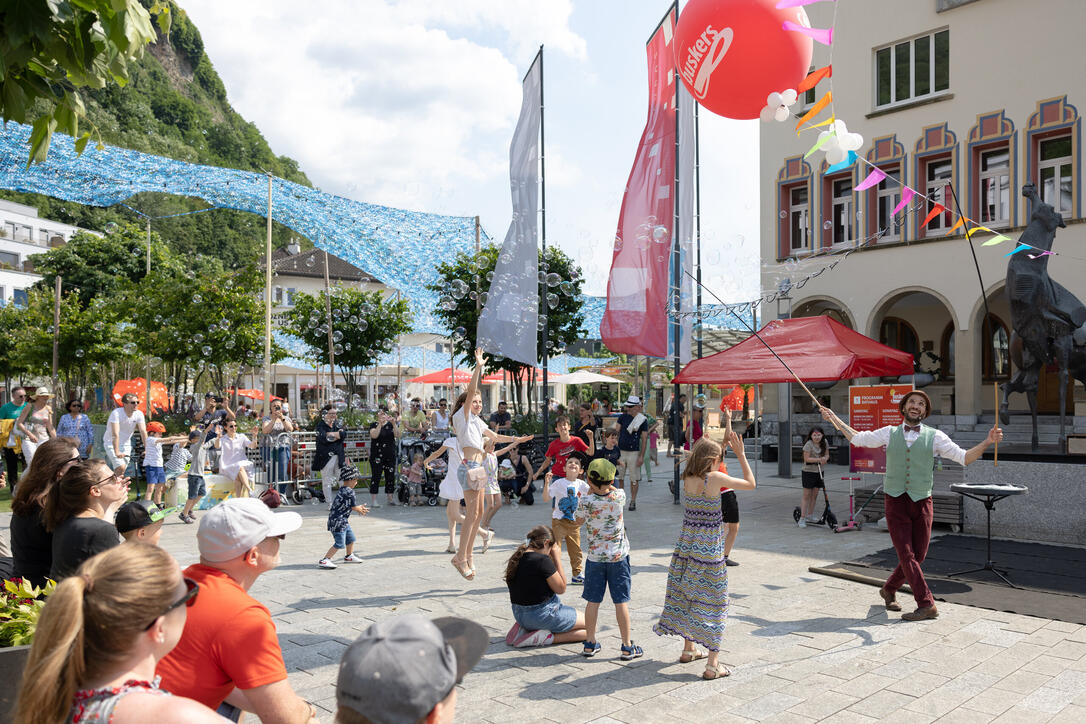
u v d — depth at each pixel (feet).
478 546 31.14
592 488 17.39
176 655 7.39
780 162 66.85
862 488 36.96
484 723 13.89
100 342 94.63
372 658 4.61
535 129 45.32
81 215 201.16
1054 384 59.72
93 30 9.89
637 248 44.34
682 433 74.38
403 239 53.93
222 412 43.21
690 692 15.34
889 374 37.91
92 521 11.39
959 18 57.41
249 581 8.45
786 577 25.22
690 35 18.38
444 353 117.70
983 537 31.14
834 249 63.31
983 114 56.24
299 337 95.30
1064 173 53.42
